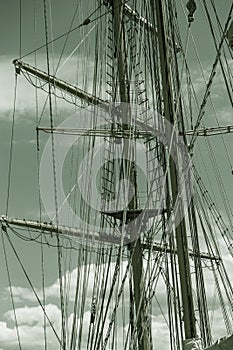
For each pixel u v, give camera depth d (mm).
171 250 11484
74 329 13156
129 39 15953
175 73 12297
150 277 13008
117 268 12484
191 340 9930
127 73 18391
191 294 10391
